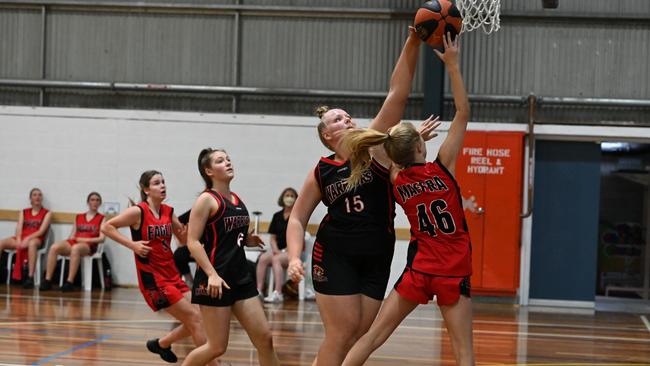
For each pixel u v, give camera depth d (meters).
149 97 12.98
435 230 4.41
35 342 7.32
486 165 11.80
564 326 9.59
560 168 12.04
